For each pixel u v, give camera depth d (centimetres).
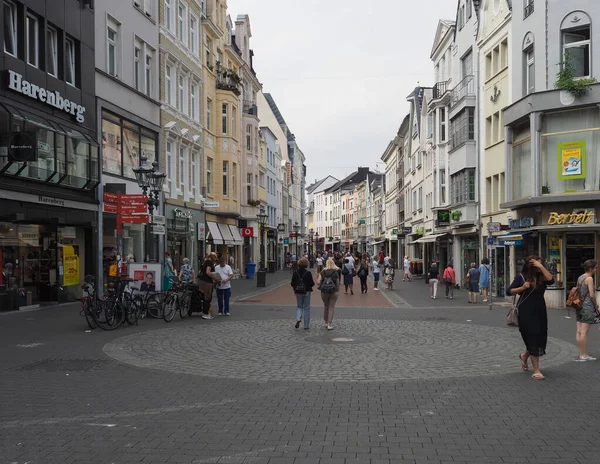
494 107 2806
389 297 2602
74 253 2139
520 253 2477
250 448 557
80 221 2116
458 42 3397
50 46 1983
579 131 2181
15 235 1836
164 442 575
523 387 816
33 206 1856
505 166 2516
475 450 552
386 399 750
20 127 1727
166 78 3002
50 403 726
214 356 1064
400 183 6612
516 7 2478
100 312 1397
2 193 1705
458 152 3200
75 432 608
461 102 3122
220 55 4175
